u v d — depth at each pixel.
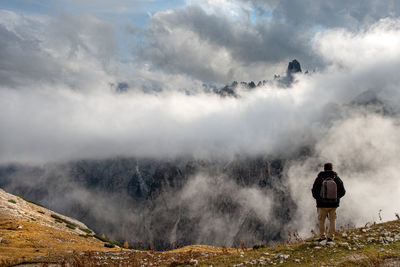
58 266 15.77
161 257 20.23
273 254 12.41
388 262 9.59
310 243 12.52
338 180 11.80
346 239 12.30
